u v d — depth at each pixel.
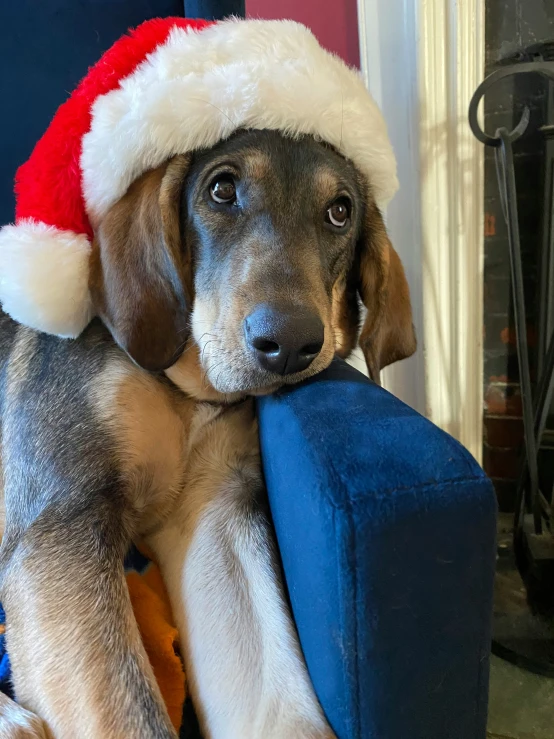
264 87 0.84
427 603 0.57
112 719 0.69
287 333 0.75
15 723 0.71
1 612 0.95
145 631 0.87
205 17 1.22
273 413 0.83
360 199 1.02
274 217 0.87
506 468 1.90
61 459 0.89
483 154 1.59
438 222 1.59
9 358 1.10
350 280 1.08
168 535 1.02
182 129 0.85
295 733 0.70
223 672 0.84
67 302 0.91
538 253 1.67
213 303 0.87
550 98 1.55
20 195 0.98
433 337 1.66
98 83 0.92
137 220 0.89
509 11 1.52
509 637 1.54
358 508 0.54
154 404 0.95
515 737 1.33
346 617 0.57
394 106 1.58
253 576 0.90
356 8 1.68
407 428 0.63
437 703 0.61
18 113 1.28
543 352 1.66
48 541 0.83
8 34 1.25
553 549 1.61
